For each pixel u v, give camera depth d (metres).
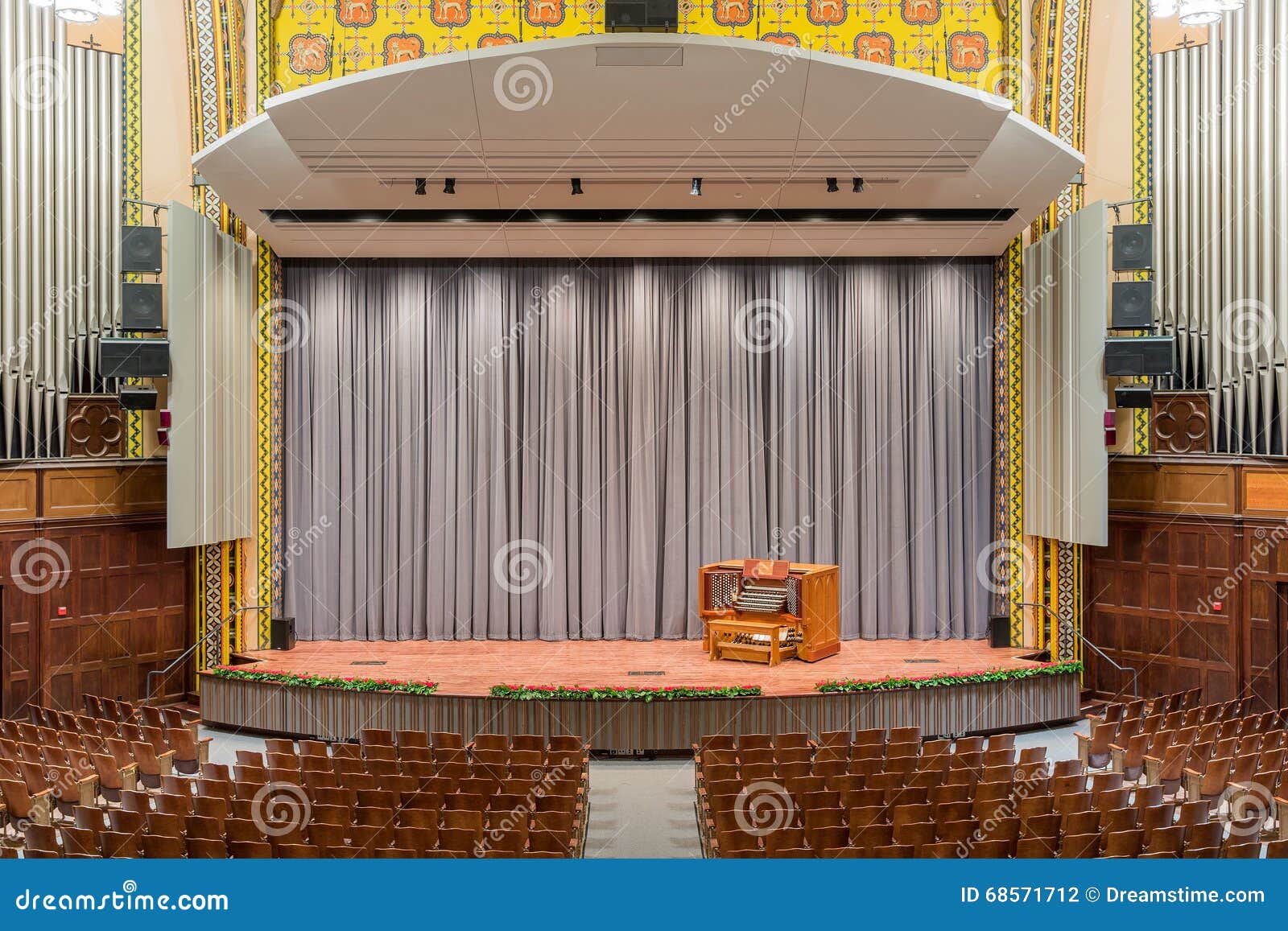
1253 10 11.09
